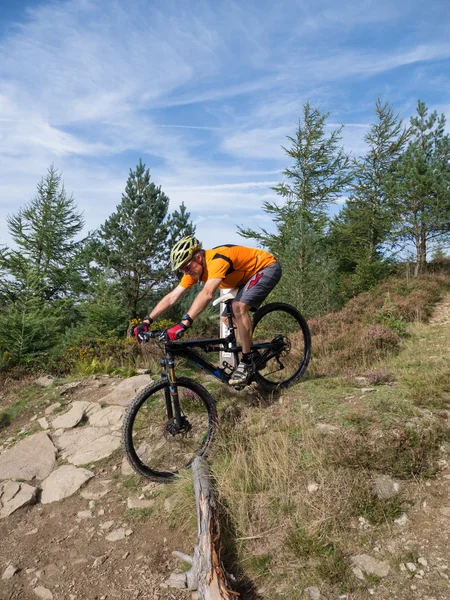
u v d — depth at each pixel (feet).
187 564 9.32
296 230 41.86
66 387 19.85
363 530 9.05
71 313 56.08
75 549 10.38
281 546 9.08
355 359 19.36
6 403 19.79
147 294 62.18
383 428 11.77
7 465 14.35
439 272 54.49
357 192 63.67
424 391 13.75
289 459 11.14
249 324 13.02
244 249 12.81
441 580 7.73
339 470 10.43
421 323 28.35
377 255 59.82
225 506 10.20
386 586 7.82
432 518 9.07
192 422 14.53
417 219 52.75
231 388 16.25
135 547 10.15
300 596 7.93
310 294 38.14
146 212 59.62
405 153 54.80
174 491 11.44
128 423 11.65
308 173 65.92
